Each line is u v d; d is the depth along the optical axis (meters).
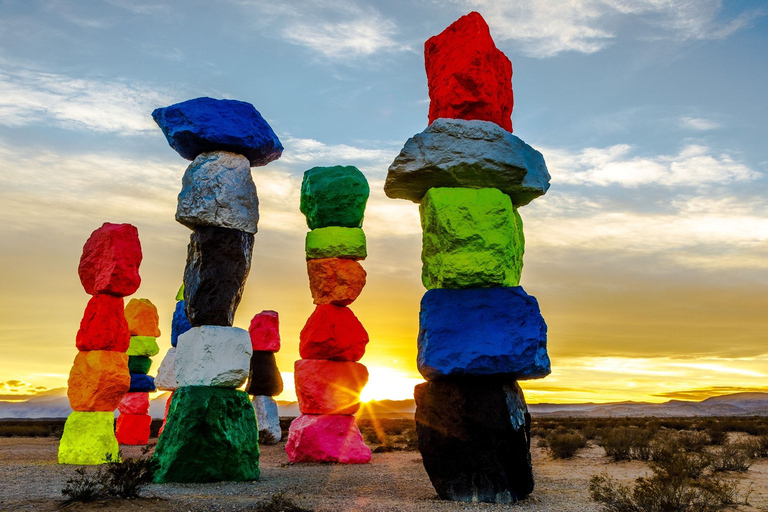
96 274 14.16
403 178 8.93
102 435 13.66
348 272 14.88
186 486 9.50
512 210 9.27
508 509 7.71
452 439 8.30
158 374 20.53
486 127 8.92
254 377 22.17
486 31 9.59
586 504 8.16
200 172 10.98
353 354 14.90
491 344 8.30
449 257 8.68
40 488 9.26
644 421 45.28
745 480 11.55
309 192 15.34
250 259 11.40
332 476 11.49
